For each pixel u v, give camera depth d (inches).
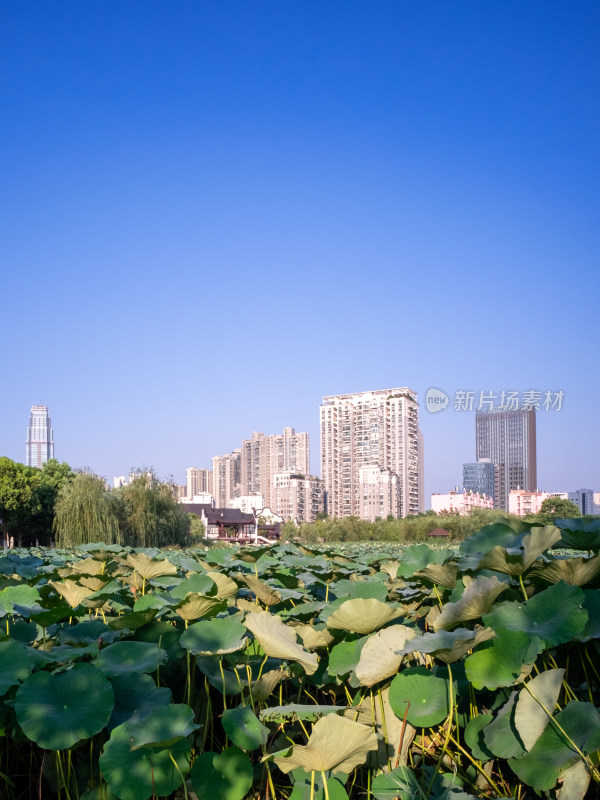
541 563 93.9
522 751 81.5
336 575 164.6
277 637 97.3
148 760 85.6
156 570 147.4
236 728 90.2
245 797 97.2
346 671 100.5
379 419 6993.1
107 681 89.9
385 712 96.6
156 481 1872.5
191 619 114.9
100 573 163.8
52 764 95.8
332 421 7278.5
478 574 109.7
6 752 102.5
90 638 118.3
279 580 164.6
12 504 2352.4
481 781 93.0
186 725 86.4
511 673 82.0
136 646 104.7
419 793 84.3
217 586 129.1
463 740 99.3
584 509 7057.1
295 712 85.1
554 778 79.4
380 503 6599.4
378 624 100.5
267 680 99.9
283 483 7165.4
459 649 84.1
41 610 123.3
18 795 101.7
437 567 113.4
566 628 81.6
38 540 2628.0
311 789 83.0
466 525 2444.6
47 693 87.5
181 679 114.4
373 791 84.0
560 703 91.0
